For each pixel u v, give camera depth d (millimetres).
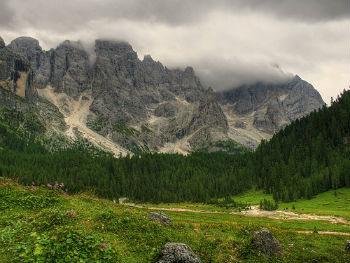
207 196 143375
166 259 15562
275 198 123312
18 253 13016
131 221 22094
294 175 150500
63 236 14859
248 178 176000
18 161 182625
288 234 31562
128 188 165500
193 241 21547
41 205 24250
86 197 36344
